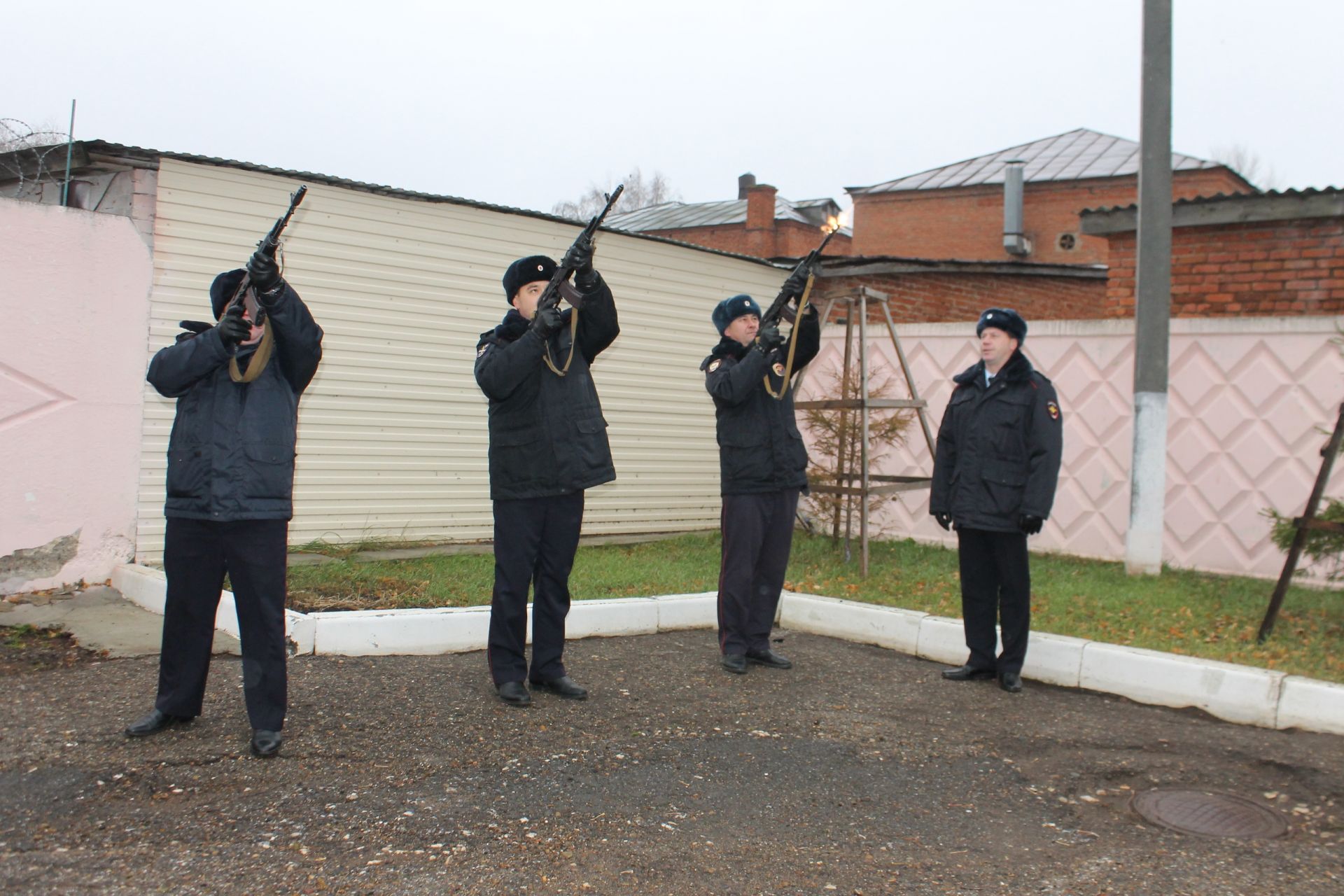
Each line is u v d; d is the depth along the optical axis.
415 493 9.06
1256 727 5.35
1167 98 8.37
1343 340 7.64
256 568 4.14
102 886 3.08
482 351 5.13
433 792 3.94
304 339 4.21
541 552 5.28
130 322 7.20
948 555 9.45
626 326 10.43
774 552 6.12
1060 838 3.91
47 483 6.82
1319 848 3.87
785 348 6.10
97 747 4.16
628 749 4.56
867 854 3.68
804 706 5.37
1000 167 31.20
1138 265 8.48
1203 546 8.72
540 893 3.23
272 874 3.22
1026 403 5.81
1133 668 5.79
